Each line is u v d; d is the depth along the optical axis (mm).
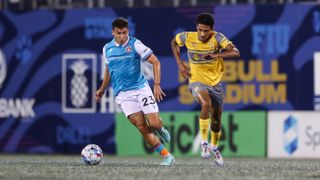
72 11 61219
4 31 62281
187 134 59406
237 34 58844
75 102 61156
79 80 61094
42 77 61719
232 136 58969
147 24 60156
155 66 35812
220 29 59062
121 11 60469
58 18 61438
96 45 60875
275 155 58438
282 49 58438
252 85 58688
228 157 58156
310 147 58125
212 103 37062
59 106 61375
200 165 39344
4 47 62281
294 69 58344
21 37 62062
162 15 59875
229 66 58969
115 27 35750
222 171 33062
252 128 58719
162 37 59906
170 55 59750
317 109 58125
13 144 62000
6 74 62250
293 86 58344
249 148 58719
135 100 36312
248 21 58719
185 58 58688
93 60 60875
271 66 58500
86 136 61000
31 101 61781
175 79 59750
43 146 61562
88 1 62812
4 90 62250
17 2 63469
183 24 59594
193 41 36562
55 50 61562
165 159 37438
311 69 58156
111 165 38500
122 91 36312
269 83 58500
